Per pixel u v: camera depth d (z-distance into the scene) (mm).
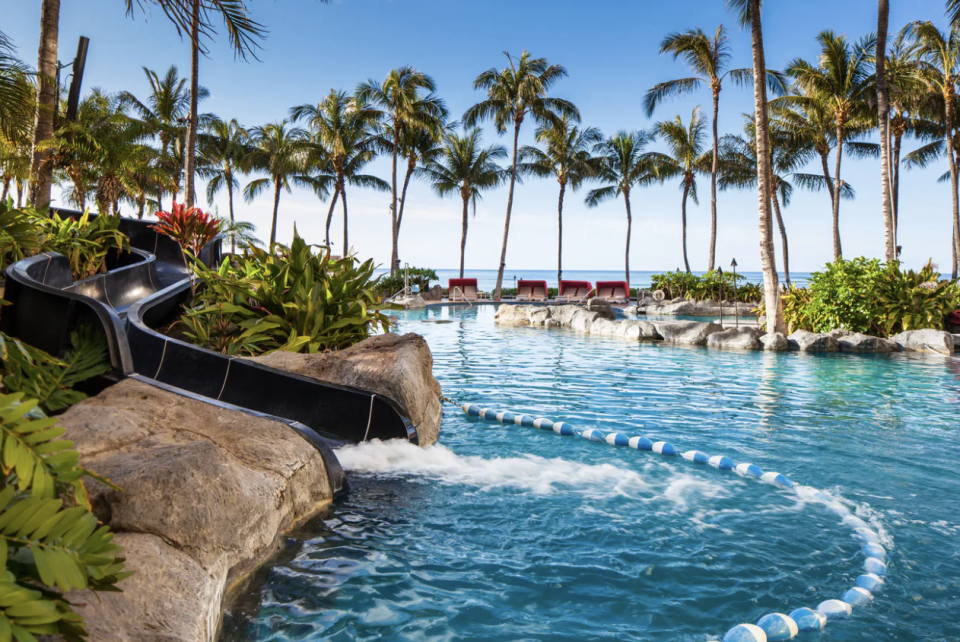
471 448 5543
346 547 3371
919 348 13430
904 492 4422
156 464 2803
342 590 2898
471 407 7094
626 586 2988
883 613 2754
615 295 31844
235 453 3594
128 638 1932
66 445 1875
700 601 2855
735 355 12484
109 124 20516
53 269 7070
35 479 1756
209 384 5449
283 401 5430
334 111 37062
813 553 3385
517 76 32344
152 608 2098
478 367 10539
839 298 15078
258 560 3039
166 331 7906
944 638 2564
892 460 5199
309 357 6230
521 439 5898
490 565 3193
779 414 6941
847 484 4602
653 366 10766
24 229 4637
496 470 4863
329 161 39719
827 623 2662
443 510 3955
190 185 18547
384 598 2834
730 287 29688
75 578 1696
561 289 33125
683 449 5508
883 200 16922
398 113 33250
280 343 7398
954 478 4730
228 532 2812
